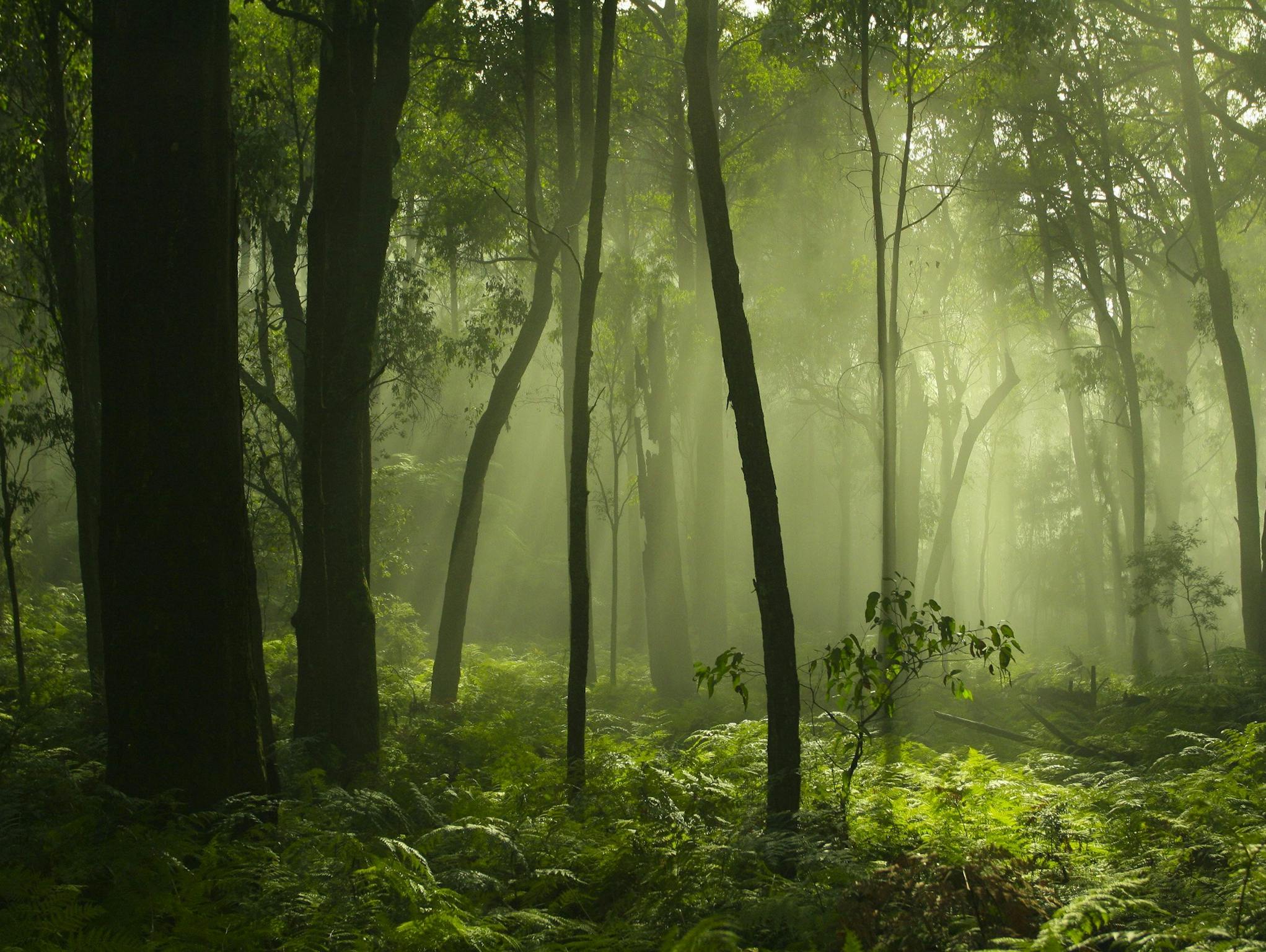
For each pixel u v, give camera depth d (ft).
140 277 22.93
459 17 70.59
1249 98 90.17
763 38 53.36
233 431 24.12
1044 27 53.52
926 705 53.01
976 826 21.58
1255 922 15.66
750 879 19.43
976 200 100.89
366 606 37.04
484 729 40.73
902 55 50.37
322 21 37.14
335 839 21.35
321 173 36.78
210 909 17.42
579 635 32.45
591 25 62.23
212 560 23.27
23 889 17.33
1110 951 15.53
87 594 48.65
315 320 35.83
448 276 102.17
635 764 27.53
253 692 24.39
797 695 23.58
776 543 24.03
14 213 46.09
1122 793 24.66
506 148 78.74
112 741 23.21
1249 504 70.79
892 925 16.28
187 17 23.34
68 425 50.90
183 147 23.21
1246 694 45.88
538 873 19.51
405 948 16.48
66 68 44.73
